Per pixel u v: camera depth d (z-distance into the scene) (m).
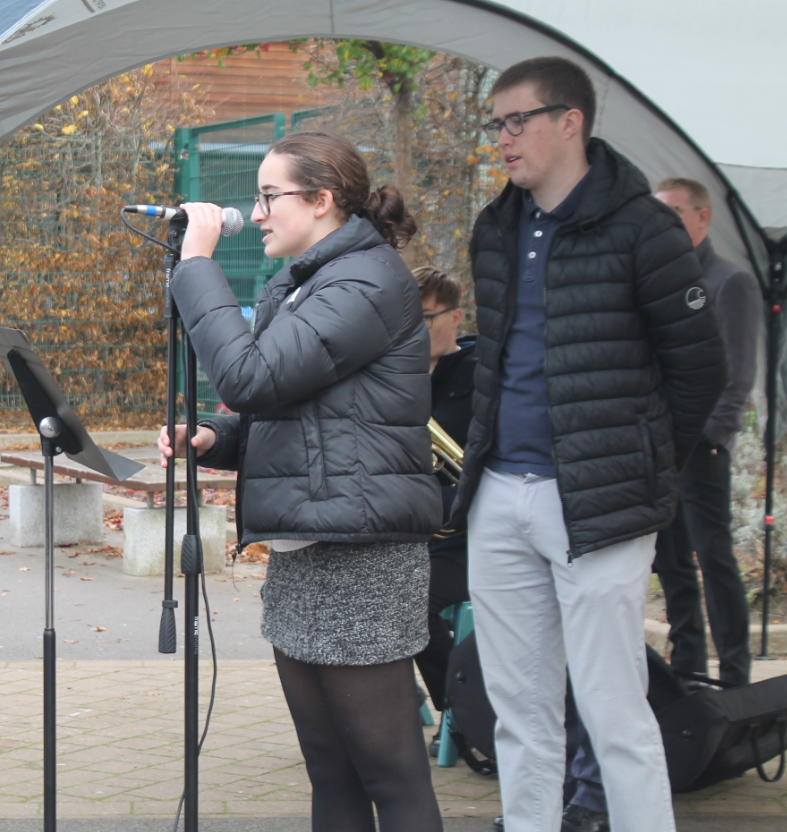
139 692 5.75
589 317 3.32
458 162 11.88
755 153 5.24
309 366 2.83
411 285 3.04
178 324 3.17
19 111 4.14
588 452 3.30
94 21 4.11
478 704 4.39
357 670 2.96
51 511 3.31
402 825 2.99
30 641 6.73
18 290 13.92
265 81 17.56
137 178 14.25
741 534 7.17
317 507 2.87
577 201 3.40
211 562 8.66
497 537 3.57
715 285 5.17
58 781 4.55
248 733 5.18
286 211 3.05
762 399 5.92
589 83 3.44
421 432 3.03
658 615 6.73
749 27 4.84
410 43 4.88
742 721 4.04
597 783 4.05
